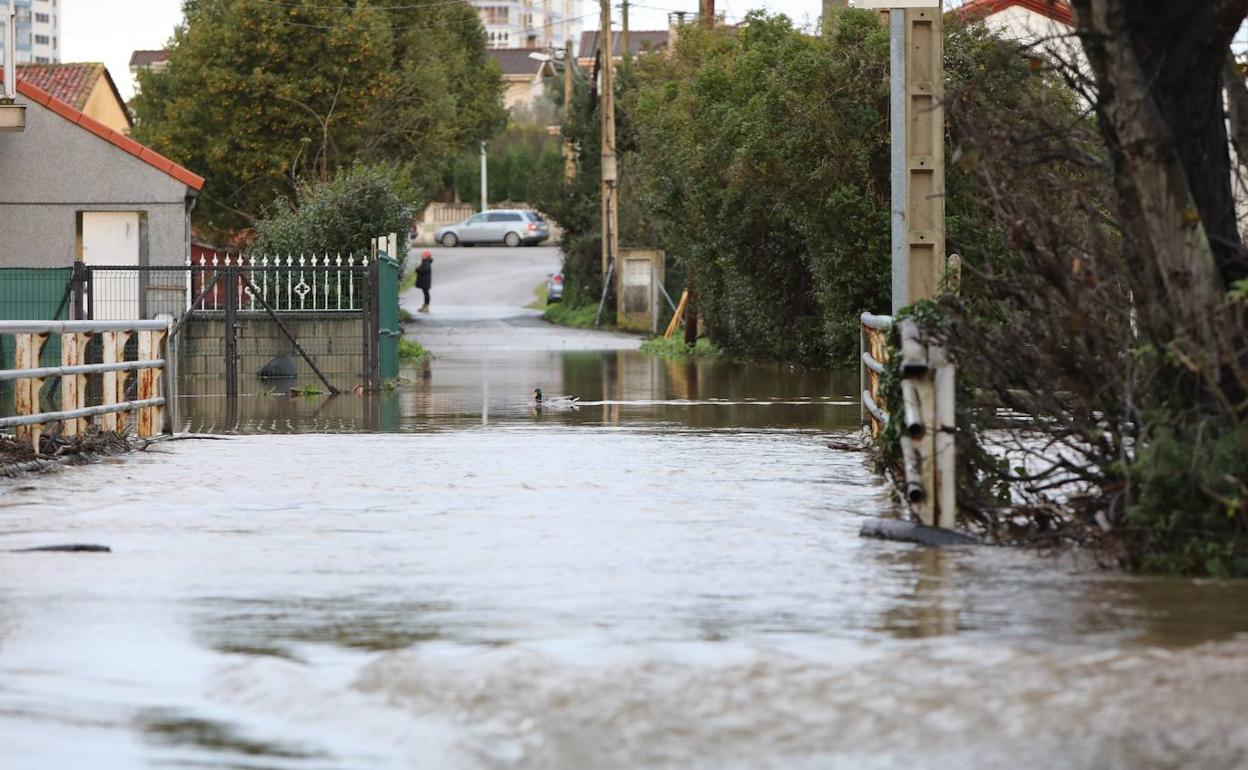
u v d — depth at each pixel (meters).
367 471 34.41
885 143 71.25
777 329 83.88
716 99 85.00
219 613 18.59
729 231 83.19
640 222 143.00
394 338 73.19
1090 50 21.61
